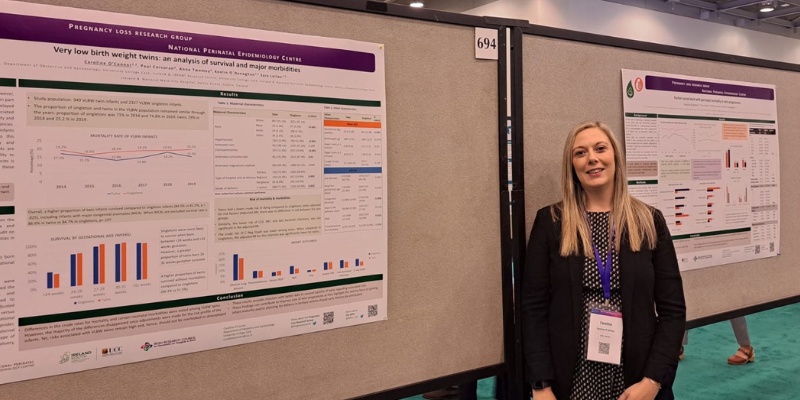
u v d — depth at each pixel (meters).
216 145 1.16
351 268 1.32
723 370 3.14
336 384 1.31
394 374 1.39
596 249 1.44
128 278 1.09
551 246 1.47
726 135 1.96
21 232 1.00
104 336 1.07
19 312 1.01
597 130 1.48
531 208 1.60
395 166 1.38
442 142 1.45
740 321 3.21
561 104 1.64
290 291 1.25
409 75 1.39
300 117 1.25
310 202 1.26
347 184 1.31
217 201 1.17
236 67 1.18
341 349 1.31
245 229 1.19
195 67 1.14
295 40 1.24
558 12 5.28
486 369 1.52
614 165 1.48
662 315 1.45
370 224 1.34
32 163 1.01
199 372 1.16
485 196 1.52
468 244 1.49
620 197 1.47
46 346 1.03
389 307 1.38
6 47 0.98
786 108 2.15
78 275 1.05
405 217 1.40
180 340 1.14
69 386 1.05
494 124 1.53
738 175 2.00
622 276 1.39
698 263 1.89
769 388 2.86
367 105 1.33
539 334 1.45
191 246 1.14
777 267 2.11
